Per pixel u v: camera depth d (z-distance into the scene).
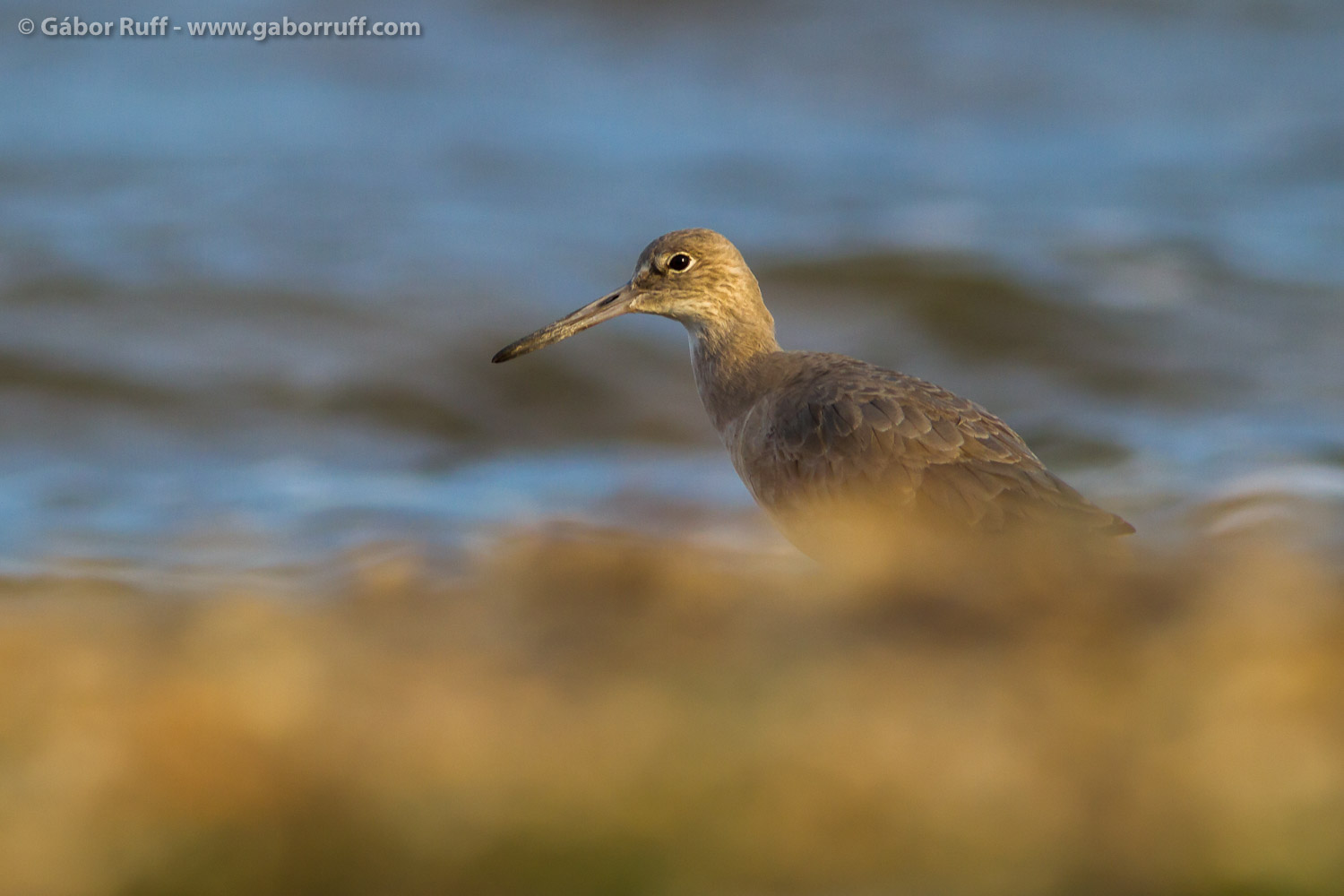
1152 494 26.38
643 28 68.44
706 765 10.60
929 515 16.48
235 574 22.33
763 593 15.88
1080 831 9.95
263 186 48.56
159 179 48.66
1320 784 10.30
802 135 58.28
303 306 37.34
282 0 66.56
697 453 31.83
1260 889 9.45
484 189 49.88
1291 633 12.96
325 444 31.62
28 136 53.00
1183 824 9.95
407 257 41.81
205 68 61.91
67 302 37.00
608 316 20.73
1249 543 20.11
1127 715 11.39
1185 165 53.84
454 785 10.41
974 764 10.60
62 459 30.05
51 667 13.15
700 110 61.38
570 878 9.71
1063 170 53.53
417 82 62.53
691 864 9.78
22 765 10.75
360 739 11.04
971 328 38.03
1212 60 67.12
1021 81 64.44
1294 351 36.22
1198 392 34.47
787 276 40.50
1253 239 44.25
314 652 13.85
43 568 22.50
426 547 22.47
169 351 35.19
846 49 67.31
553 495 27.62
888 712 11.44
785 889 9.59
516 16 68.12
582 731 11.16
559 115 59.91
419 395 34.28
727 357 20.41
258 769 10.62
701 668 12.67
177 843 9.98
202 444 31.30
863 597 14.95
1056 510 16.33
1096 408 33.78
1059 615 14.02
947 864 9.74
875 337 37.81
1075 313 38.22
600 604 16.09
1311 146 55.78
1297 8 72.38
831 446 17.36
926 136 58.75
